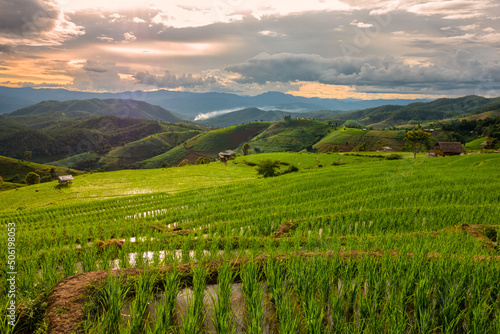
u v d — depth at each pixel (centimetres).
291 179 3956
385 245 857
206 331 443
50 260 697
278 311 466
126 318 457
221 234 1291
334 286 547
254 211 1789
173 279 534
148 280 532
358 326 419
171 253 805
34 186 7281
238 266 625
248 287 533
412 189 2241
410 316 483
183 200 3038
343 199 2094
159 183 7188
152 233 1252
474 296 496
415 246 782
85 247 820
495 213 1398
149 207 2738
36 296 495
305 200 2269
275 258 645
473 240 948
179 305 508
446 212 1419
